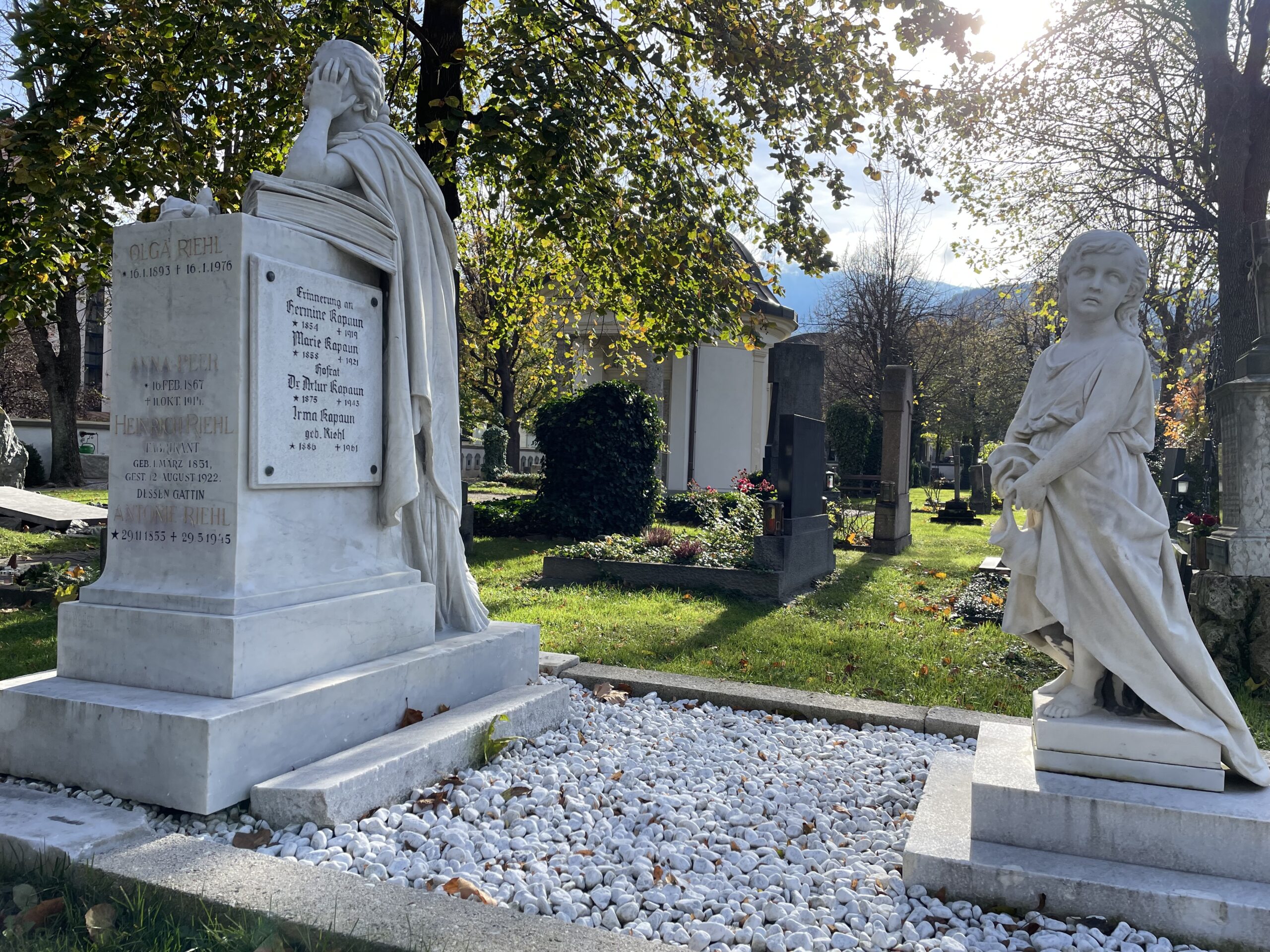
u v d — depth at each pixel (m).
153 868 2.73
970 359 40.78
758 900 2.93
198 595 3.77
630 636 7.52
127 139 9.20
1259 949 2.67
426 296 4.99
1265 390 6.60
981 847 3.08
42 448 23.55
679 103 11.09
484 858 3.15
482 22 11.46
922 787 4.09
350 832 3.23
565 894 2.87
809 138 10.64
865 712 5.19
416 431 4.81
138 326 4.04
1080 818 3.02
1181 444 18.20
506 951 2.30
